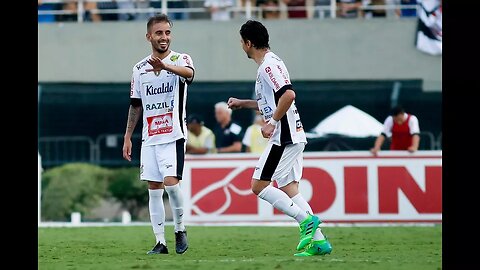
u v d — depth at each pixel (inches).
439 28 3447.3
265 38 1160.2
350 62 3481.8
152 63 1175.0
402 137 2050.9
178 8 3486.7
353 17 3484.3
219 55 3481.8
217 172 2011.6
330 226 1945.1
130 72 3531.0
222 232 1785.2
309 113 3558.1
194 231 1817.2
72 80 3533.5
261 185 1165.7
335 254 1233.4
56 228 1989.4
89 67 3533.5
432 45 3459.6
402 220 1984.5
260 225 1994.3
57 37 3528.5
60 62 3533.5
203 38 3472.0
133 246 1459.2
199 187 2015.3
